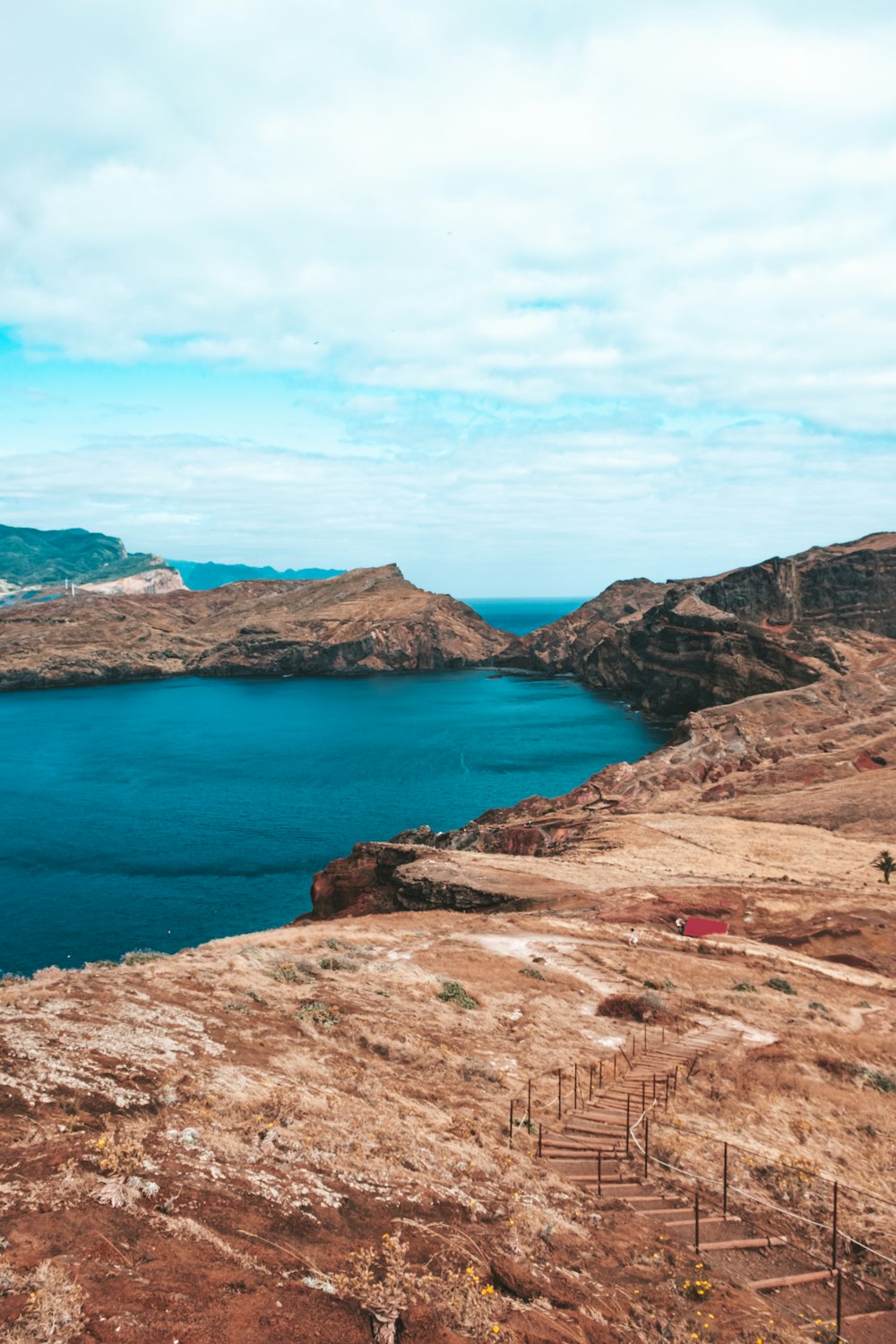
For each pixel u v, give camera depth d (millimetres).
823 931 56375
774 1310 11203
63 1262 8258
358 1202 11617
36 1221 9000
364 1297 8977
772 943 54844
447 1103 18156
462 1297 9391
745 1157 17297
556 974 35938
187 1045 17359
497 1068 21906
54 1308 7379
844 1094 22734
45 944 73062
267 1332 7879
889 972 50625
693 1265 12078
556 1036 26406
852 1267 13062
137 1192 10164
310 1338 7980
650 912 57438
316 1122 14414
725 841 89812
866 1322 11141
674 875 72188
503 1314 9297
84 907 82812
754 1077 23250
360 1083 17766
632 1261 11930
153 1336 7387
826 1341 10547
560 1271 10945
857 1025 33500
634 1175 15727
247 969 27859
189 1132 12453
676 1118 19156
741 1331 10312
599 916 55406
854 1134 20031
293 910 82062
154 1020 18891
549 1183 14430
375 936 42562
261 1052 18312
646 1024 29422
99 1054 15344
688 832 93812
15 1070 13625
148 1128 12352
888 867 75688
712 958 45781
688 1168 16234
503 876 65938
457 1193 12883
